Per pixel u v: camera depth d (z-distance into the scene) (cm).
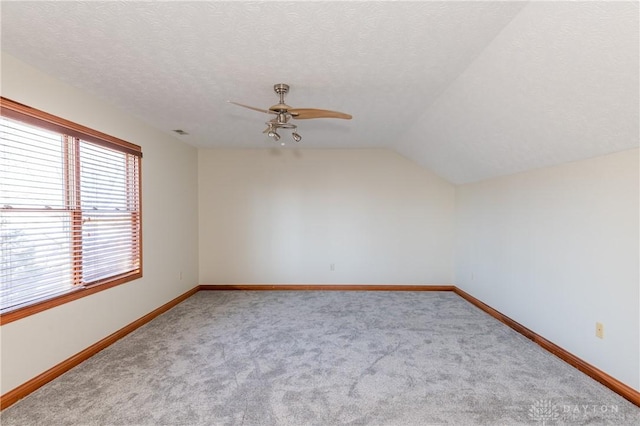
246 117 336
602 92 178
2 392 200
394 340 303
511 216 342
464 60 210
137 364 254
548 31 162
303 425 183
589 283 238
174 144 424
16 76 211
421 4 154
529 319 311
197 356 268
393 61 212
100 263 290
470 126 298
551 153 262
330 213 504
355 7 157
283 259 506
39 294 230
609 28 143
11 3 154
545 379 231
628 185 207
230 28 176
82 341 262
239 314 380
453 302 432
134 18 167
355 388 220
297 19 167
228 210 505
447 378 233
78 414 191
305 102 290
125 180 326
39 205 230
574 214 253
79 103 262
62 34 182
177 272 430
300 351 279
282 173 503
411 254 502
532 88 206
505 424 183
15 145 213
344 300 441
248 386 222
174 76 238
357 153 500
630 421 184
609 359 221
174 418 188
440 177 497
